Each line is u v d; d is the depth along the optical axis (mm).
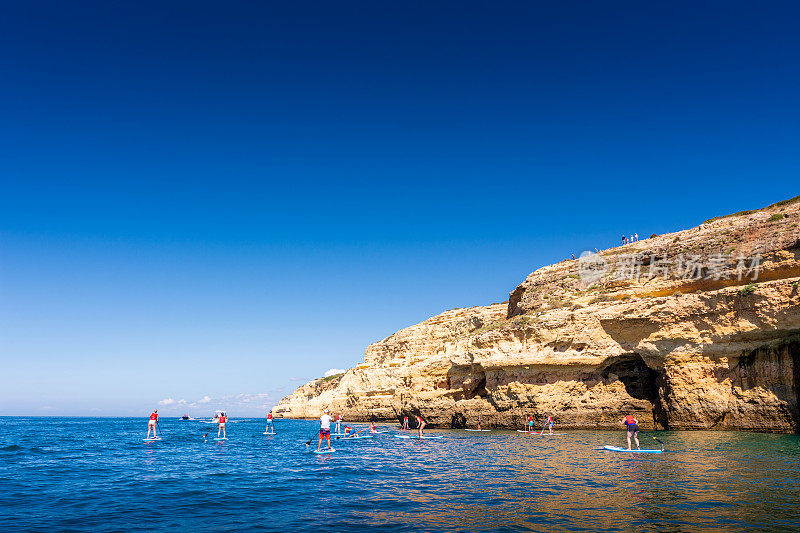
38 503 15828
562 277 61562
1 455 34219
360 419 100938
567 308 53406
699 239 48344
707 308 41625
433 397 66375
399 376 92188
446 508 14227
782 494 15289
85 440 53312
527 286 65625
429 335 95938
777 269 39594
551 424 47406
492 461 25656
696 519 12398
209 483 19953
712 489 16203
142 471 24344
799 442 31109
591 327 48938
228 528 12211
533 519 12727
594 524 12109
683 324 43094
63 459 31000
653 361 44969
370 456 30375
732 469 20391
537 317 54094
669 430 43312
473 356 59219
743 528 11539
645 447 29734
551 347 51188
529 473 20812
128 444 45625
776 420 37875
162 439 53188
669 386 43500
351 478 20734
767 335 38219
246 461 28656
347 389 106625
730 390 40688
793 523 11938
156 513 14102
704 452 26594
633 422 29172
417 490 17375
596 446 31891
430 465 24797
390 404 92625
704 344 41812
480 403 57844
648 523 12086
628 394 47656
